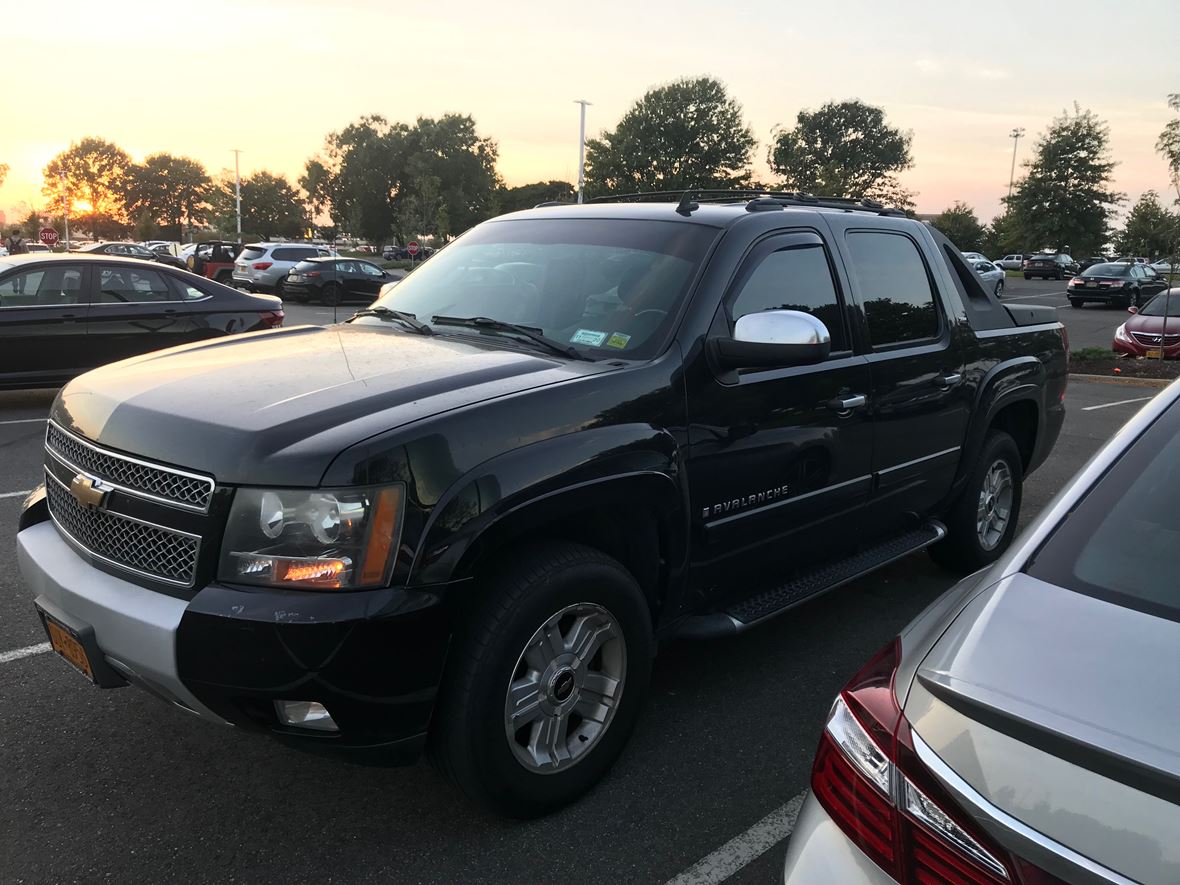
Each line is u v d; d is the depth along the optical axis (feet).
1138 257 104.32
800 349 9.48
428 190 201.77
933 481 14.05
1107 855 3.79
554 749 8.94
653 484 9.15
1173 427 6.38
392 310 12.23
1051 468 25.80
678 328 9.95
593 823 8.99
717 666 12.59
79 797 9.24
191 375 9.16
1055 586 5.32
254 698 7.32
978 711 4.38
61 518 9.06
